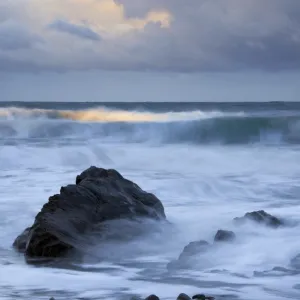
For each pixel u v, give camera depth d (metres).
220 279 9.50
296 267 10.04
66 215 11.99
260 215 13.39
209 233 12.73
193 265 10.38
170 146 32.84
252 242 11.55
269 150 30.19
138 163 26.81
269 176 22.86
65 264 10.77
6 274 10.00
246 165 26.03
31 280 9.59
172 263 10.55
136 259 11.14
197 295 8.32
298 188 19.78
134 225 12.33
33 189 18.75
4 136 38.84
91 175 13.79
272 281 9.32
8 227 13.88
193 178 21.41
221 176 22.67
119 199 12.82
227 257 10.72
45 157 27.08
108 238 11.80
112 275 9.95
